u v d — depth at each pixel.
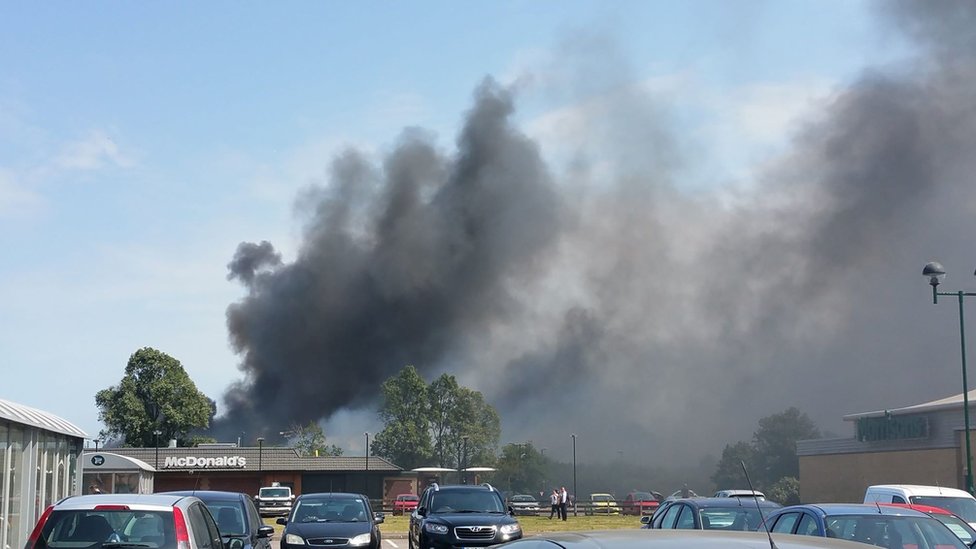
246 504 15.50
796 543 4.43
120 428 86.19
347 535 19.02
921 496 18.41
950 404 47.91
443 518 19.66
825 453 58.69
